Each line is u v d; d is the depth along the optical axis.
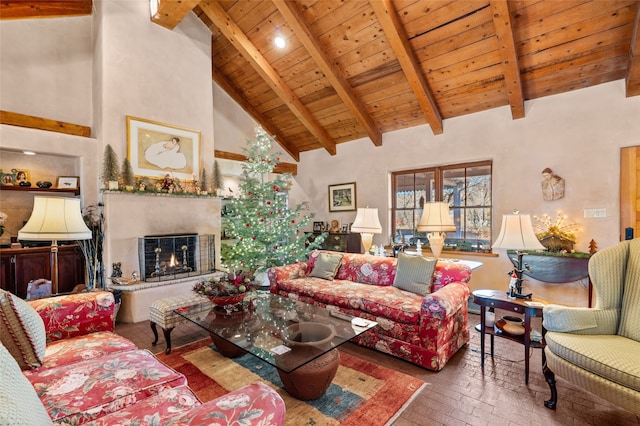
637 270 1.94
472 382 2.23
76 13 4.02
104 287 3.63
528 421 1.81
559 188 3.91
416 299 2.78
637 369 1.51
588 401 2.00
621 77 3.55
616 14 3.05
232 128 5.93
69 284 3.93
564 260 3.69
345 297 2.98
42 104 3.78
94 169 3.91
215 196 4.61
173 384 1.41
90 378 1.38
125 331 3.29
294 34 4.32
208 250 4.57
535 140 4.11
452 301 2.49
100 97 3.80
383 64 4.32
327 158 6.49
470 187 4.79
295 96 5.36
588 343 1.78
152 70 4.16
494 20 3.21
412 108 4.89
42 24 3.80
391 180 5.62
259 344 2.01
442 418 1.84
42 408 0.81
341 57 4.41
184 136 4.44
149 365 1.52
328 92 5.11
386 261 3.54
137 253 3.86
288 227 5.19
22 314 1.53
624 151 3.56
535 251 3.91
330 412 1.89
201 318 2.48
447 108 4.68
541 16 3.25
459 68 4.02
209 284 2.55
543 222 4.05
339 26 4.02
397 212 5.56
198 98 4.65
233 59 5.19
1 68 3.53
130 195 3.82
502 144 4.36
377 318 2.72
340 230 6.11
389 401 2.00
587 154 3.76
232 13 4.32
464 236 4.85
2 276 3.51
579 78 3.70
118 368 1.48
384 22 3.57
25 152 3.61
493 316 2.62
